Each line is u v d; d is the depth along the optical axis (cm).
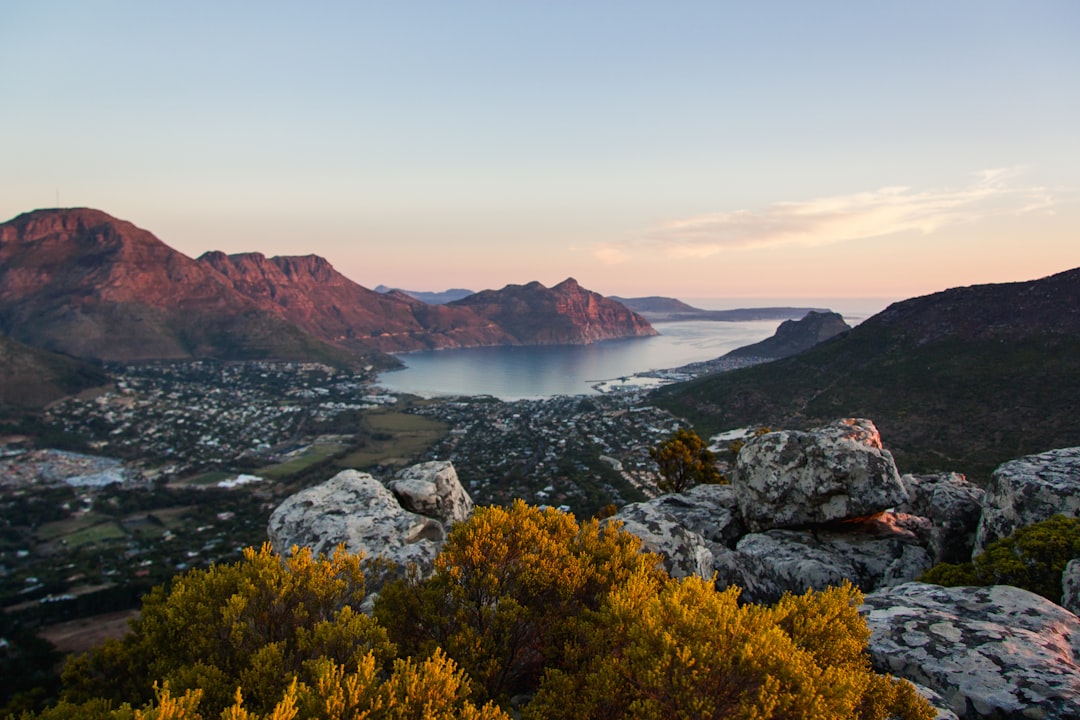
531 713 664
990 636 815
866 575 1477
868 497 1592
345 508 1592
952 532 1457
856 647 683
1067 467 1291
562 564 905
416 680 616
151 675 845
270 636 885
